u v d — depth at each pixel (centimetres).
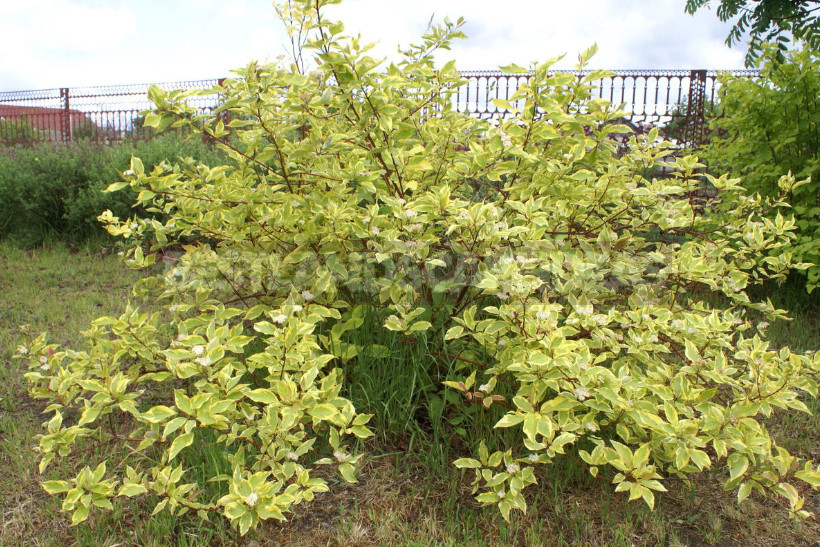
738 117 535
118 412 318
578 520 232
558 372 218
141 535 221
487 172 271
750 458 228
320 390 235
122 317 272
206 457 252
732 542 225
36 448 237
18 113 1675
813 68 492
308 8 258
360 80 243
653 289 303
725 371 238
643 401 219
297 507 241
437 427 273
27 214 730
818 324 462
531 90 267
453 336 251
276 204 299
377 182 291
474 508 239
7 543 223
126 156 731
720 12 661
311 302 288
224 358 255
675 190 295
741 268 353
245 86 246
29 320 462
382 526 228
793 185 342
